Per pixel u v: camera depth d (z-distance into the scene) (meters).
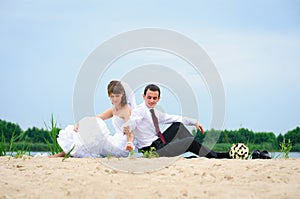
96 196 4.73
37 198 4.66
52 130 9.31
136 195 4.77
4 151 9.05
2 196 4.70
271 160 6.71
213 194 4.74
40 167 6.30
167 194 4.80
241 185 5.08
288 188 4.86
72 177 5.55
